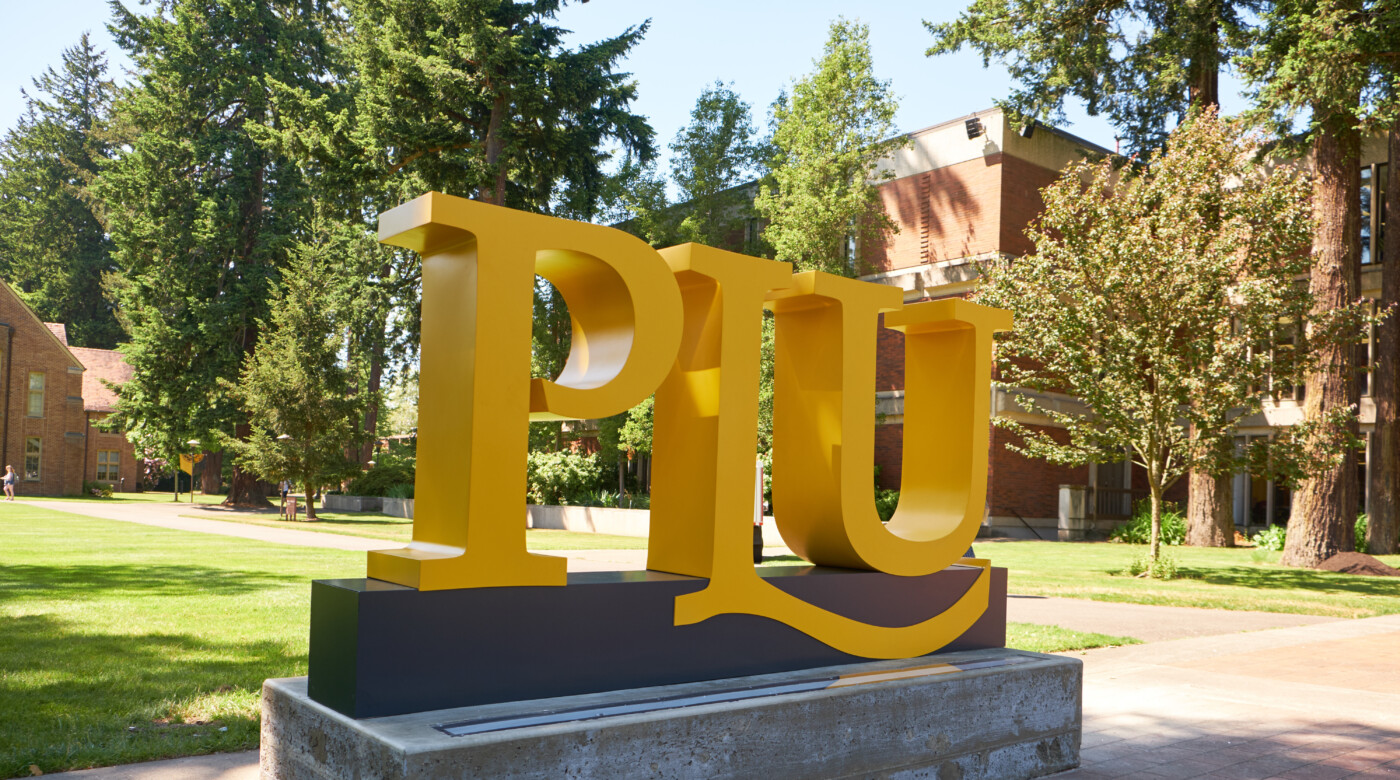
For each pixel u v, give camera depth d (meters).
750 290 4.63
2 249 73.88
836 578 4.90
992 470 29.27
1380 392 25.02
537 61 26.67
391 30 26.91
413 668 3.59
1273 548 25.11
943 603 5.38
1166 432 16.53
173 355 42.09
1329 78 17.72
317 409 32.69
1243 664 8.33
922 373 5.96
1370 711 6.45
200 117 45.12
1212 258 15.58
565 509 31.05
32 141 73.44
